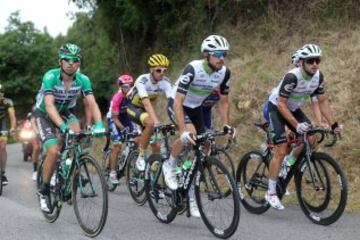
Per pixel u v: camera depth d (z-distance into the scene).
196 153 4.73
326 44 9.58
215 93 5.81
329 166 5.64
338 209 4.82
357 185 6.37
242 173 6.05
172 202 5.09
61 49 4.90
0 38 31.39
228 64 10.84
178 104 4.79
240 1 11.74
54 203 5.13
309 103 8.10
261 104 9.02
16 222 5.27
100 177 4.44
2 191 7.46
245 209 5.98
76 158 4.77
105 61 17.52
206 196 4.65
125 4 13.70
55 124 5.05
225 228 4.44
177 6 13.13
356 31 9.45
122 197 7.15
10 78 30.70
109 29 15.45
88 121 5.32
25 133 12.59
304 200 5.27
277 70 9.66
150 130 6.28
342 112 7.74
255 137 8.52
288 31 10.59
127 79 7.58
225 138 8.95
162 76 6.62
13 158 14.15
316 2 10.41
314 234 4.66
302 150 5.27
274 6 11.12
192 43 12.70
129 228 5.05
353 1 9.88
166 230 4.94
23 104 31.75
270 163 5.44
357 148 6.94
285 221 5.25
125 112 7.70
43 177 5.16
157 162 5.38
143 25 14.12
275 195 5.43
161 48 13.98
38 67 31.30
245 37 11.38
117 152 7.56
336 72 8.59
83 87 5.19
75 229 4.96
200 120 5.44
